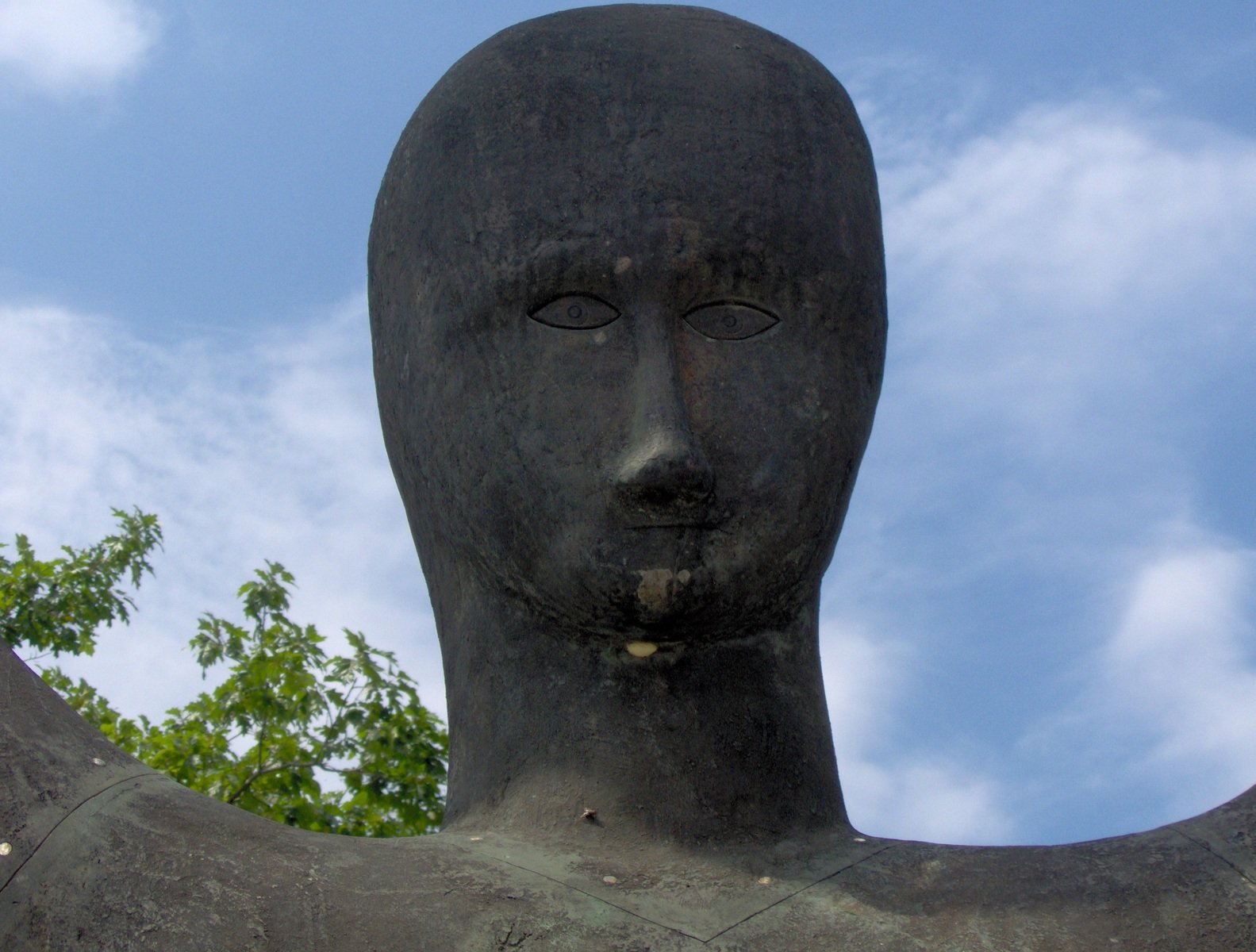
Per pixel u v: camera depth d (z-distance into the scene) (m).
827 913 3.55
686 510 3.89
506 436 4.07
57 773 3.46
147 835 3.41
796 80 4.43
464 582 4.26
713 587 3.94
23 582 9.78
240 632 8.95
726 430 4.02
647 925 3.48
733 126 4.26
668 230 4.11
